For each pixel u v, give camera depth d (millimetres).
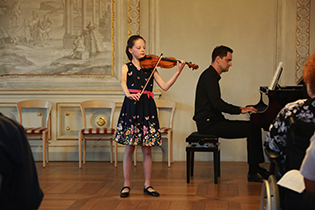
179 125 5332
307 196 1597
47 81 5406
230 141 5293
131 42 3371
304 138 1671
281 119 1877
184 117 5324
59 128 5402
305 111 1701
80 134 4902
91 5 5391
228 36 5258
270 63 5219
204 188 3637
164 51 5320
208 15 5273
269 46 5215
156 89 5316
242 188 3619
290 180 1631
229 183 3850
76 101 5363
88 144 5422
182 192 3480
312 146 1274
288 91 3457
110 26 5387
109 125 5418
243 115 5230
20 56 5445
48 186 3773
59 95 5348
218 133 3943
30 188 1372
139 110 3332
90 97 5348
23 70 5445
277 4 5172
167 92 5324
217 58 4051
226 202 3125
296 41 5176
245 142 5273
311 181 1314
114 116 5371
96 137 5027
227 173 4402
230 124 3939
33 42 5430
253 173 3932
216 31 5270
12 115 5422
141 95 3355
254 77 5242
